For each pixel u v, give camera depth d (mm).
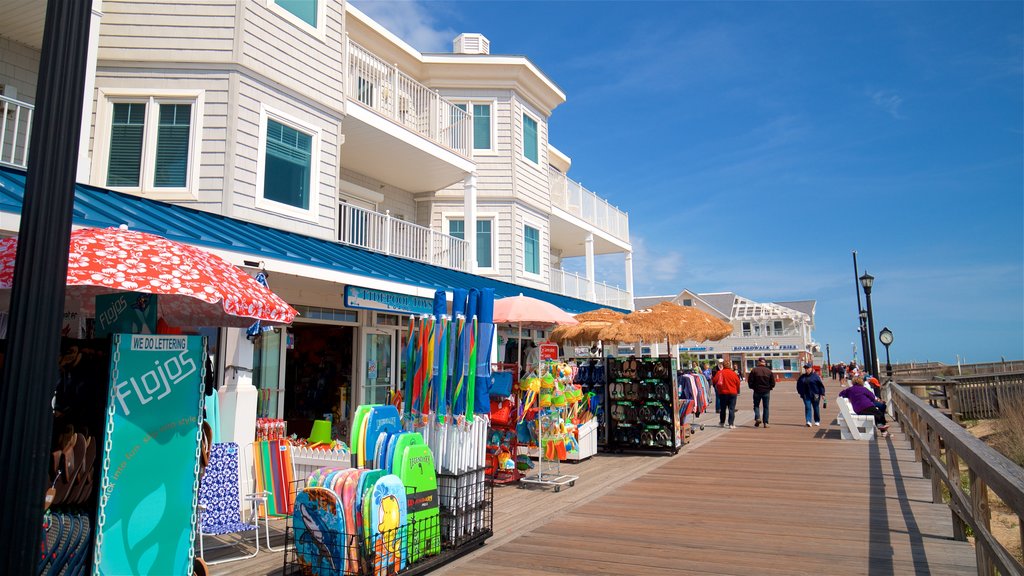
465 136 18656
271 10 12047
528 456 10680
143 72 11133
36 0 9461
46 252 2525
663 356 13094
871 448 12906
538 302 10844
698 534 6465
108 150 10922
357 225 13773
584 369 13555
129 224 7059
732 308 66938
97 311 4660
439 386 6125
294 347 14062
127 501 4043
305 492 5047
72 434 3980
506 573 5320
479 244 19734
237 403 7586
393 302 10898
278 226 11758
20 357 2438
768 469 10477
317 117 12828
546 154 22172
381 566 4918
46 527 3906
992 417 23016
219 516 5953
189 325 5879
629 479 9727
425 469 5664
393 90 15219
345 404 13391
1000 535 8305
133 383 4121
